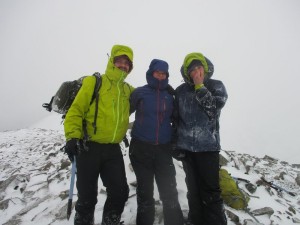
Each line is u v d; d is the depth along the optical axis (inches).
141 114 158.4
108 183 148.6
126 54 155.5
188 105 158.4
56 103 160.9
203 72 152.8
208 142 151.9
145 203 154.1
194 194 161.3
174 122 165.3
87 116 148.8
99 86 150.1
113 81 155.6
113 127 148.6
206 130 153.1
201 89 148.0
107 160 150.8
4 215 202.4
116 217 147.9
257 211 196.4
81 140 147.6
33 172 272.8
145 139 155.5
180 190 197.6
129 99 164.2
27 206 205.8
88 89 147.9
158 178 156.6
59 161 292.2
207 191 152.6
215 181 152.6
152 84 161.5
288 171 335.6
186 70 158.6
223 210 151.3
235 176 247.4
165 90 166.4
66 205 189.5
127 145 173.2
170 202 153.4
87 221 145.2
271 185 250.1
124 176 152.6
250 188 229.8
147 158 156.0
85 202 145.1
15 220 188.1
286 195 250.8
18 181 248.4
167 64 160.9
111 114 148.4
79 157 147.3
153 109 156.7
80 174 145.6
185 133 156.8
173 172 158.9
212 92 156.5
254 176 265.1
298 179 299.9
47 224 178.2
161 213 175.9
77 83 162.6
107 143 150.6
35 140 454.9
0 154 365.7
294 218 202.1
